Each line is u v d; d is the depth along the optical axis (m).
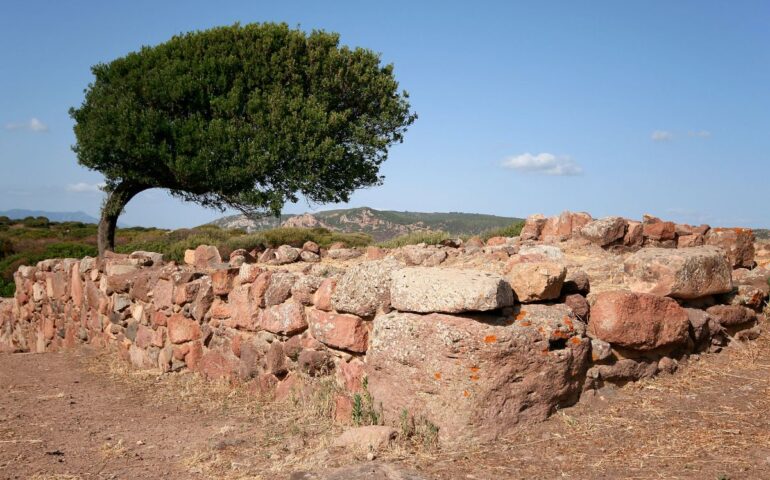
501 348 5.03
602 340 5.75
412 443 5.08
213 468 5.01
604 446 4.79
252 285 7.97
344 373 6.50
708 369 6.22
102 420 6.88
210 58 19.05
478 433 5.00
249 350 7.90
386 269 6.21
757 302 7.10
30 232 39.97
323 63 20.08
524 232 10.44
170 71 18.48
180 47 19.83
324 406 6.36
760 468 4.20
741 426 4.92
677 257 6.36
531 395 5.19
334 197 19.62
